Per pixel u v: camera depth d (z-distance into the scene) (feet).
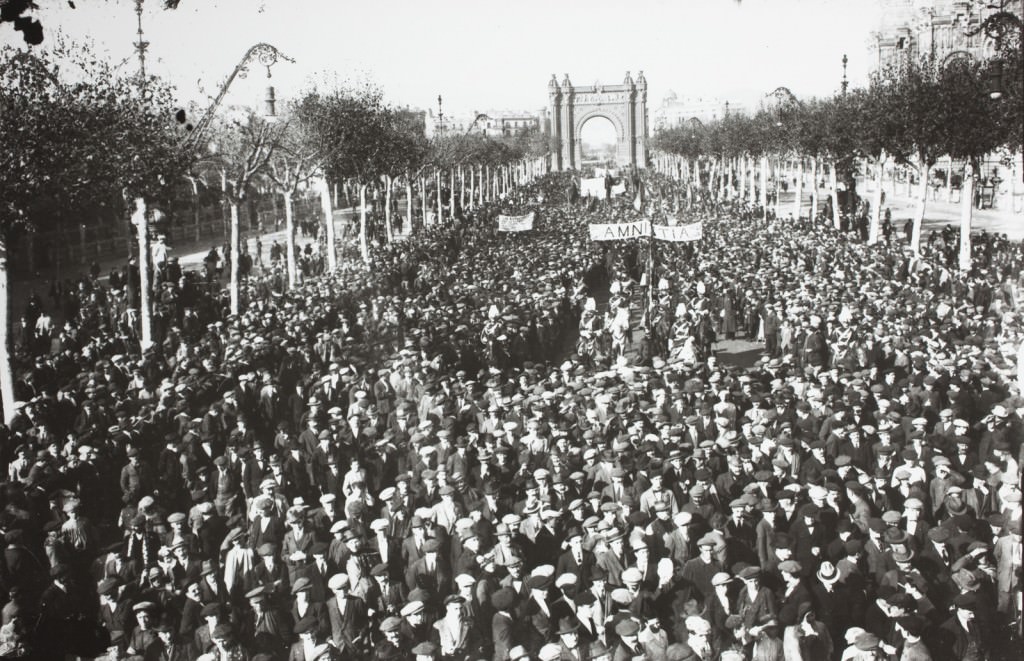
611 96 557.74
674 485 43.91
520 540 38.86
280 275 142.41
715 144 289.53
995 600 33.45
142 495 49.57
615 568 36.29
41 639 33.32
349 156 141.79
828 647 30.14
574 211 229.66
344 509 49.32
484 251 149.69
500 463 51.03
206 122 90.99
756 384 63.05
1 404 71.46
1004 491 36.91
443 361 75.77
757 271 119.34
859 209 195.31
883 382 62.49
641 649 30.73
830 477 41.86
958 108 118.42
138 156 81.51
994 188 205.57
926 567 35.70
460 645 32.78
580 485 46.39
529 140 402.52
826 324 83.97
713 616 33.27
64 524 42.65
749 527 39.93
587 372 71.97
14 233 73.15
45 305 129.08
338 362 73.56
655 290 116.57
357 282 114.62
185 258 184.44
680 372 68.39
